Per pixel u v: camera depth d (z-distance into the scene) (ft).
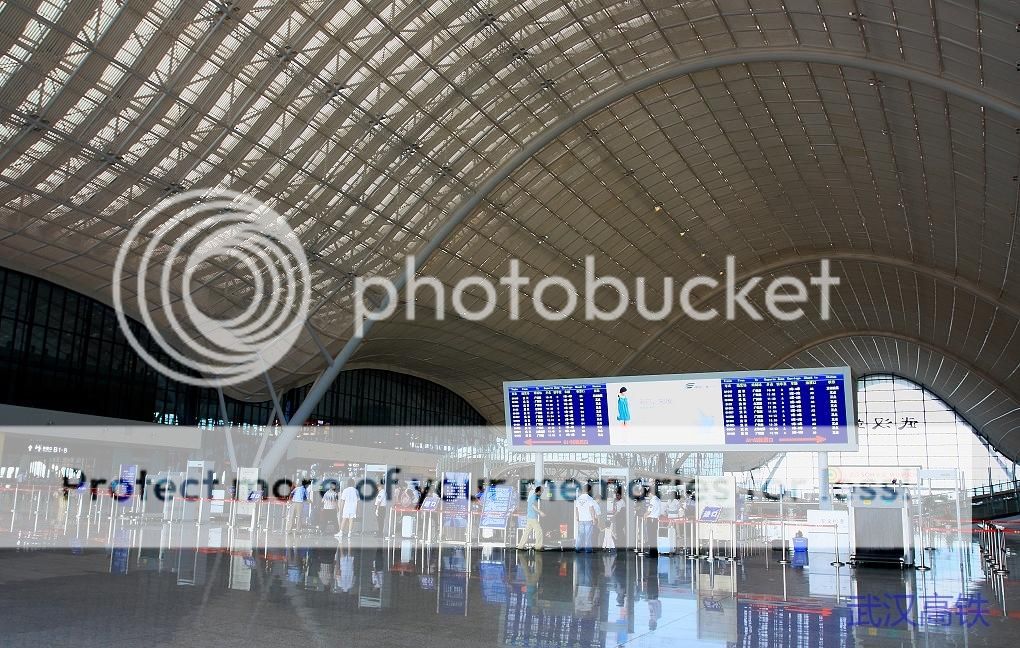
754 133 142.31
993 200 126.11
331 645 27.89
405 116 121.39
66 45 91.20
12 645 26.37
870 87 112.27
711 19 111.96
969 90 96.02
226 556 58.75
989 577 58.23
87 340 145.38
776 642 30.32
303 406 145.48
